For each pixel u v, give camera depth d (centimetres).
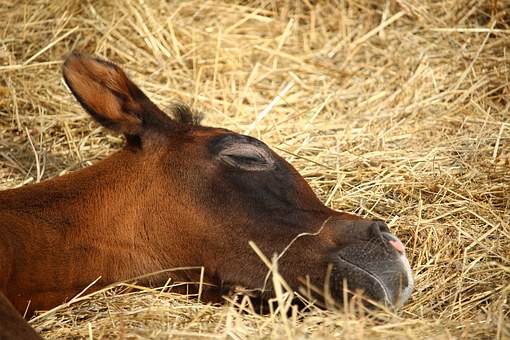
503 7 1563
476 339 795
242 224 883
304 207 895
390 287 846
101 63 962
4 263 827
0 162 1270
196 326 825
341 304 847
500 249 1003
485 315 885
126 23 1573
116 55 1534
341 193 1155
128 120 940
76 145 1327
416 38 1558
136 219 896
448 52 1512
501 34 1522
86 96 954
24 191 900
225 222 885
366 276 845
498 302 887
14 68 1418
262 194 895
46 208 887
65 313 871
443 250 1018
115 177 914
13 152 1305
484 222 1073
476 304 924
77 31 1545
